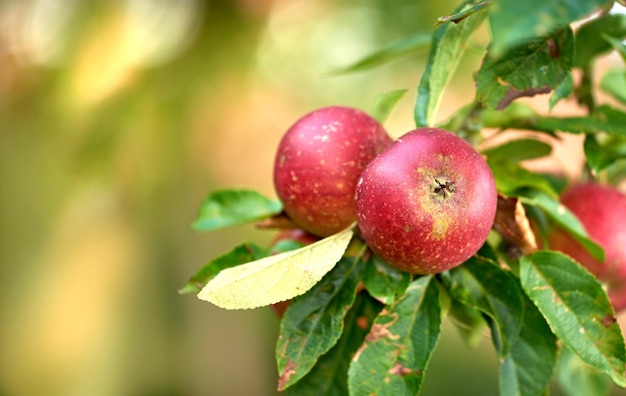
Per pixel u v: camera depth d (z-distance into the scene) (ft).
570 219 2.98
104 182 5.85
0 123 6.15
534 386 2.86
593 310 2.79
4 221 6.25
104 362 6.75
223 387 7.16
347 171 2.87
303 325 2.78
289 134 2.93
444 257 2.71
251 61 5.82
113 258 6.41
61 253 6.37
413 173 2.68
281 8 5.90
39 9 6.27
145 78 5.85
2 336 6.69
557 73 2.71
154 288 6.77
